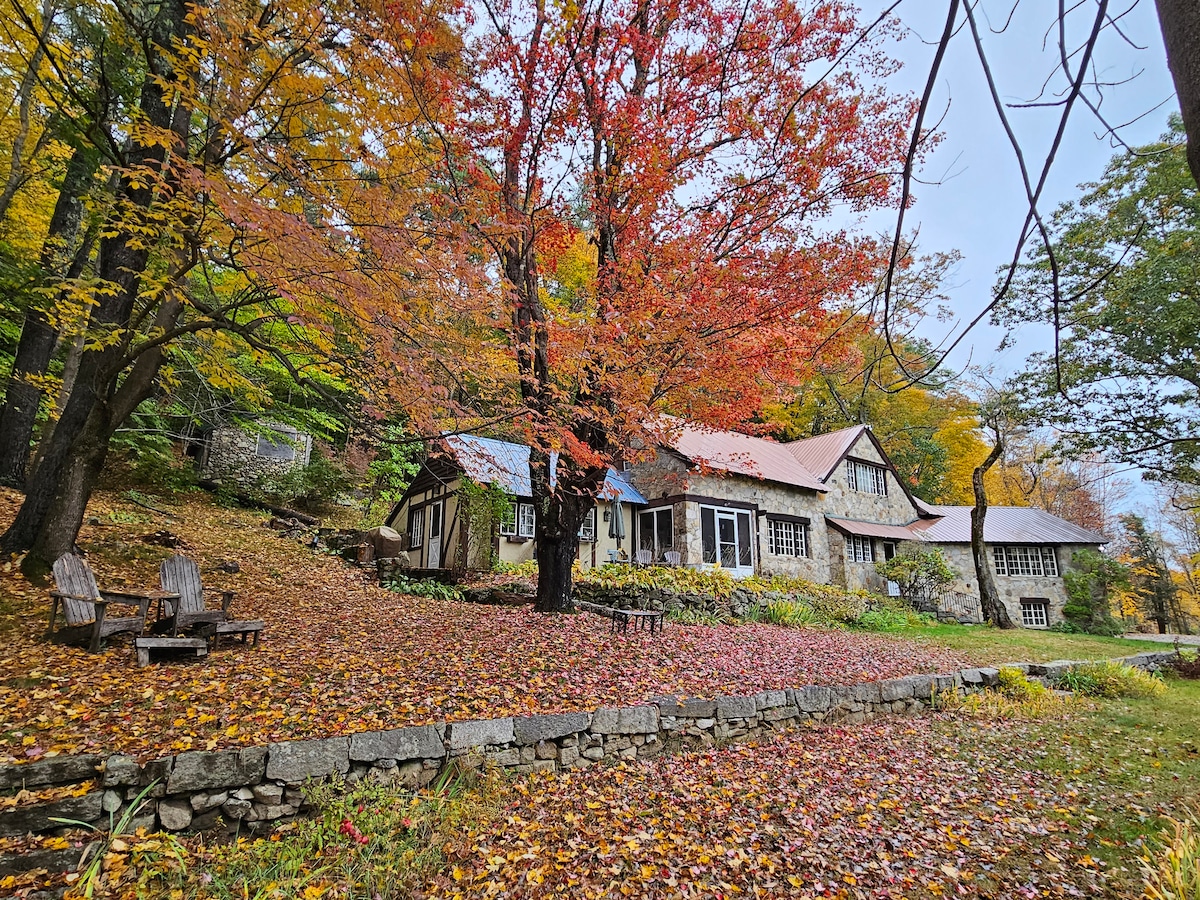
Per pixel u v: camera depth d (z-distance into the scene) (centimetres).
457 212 617
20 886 282
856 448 2186
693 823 427
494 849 378
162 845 321
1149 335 1165
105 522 1038
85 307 641
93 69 614
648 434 841
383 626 804
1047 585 2234
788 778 523
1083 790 531
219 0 425
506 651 711
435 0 522
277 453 1900
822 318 771
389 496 1867
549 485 921
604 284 803
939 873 381
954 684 880
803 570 1886
